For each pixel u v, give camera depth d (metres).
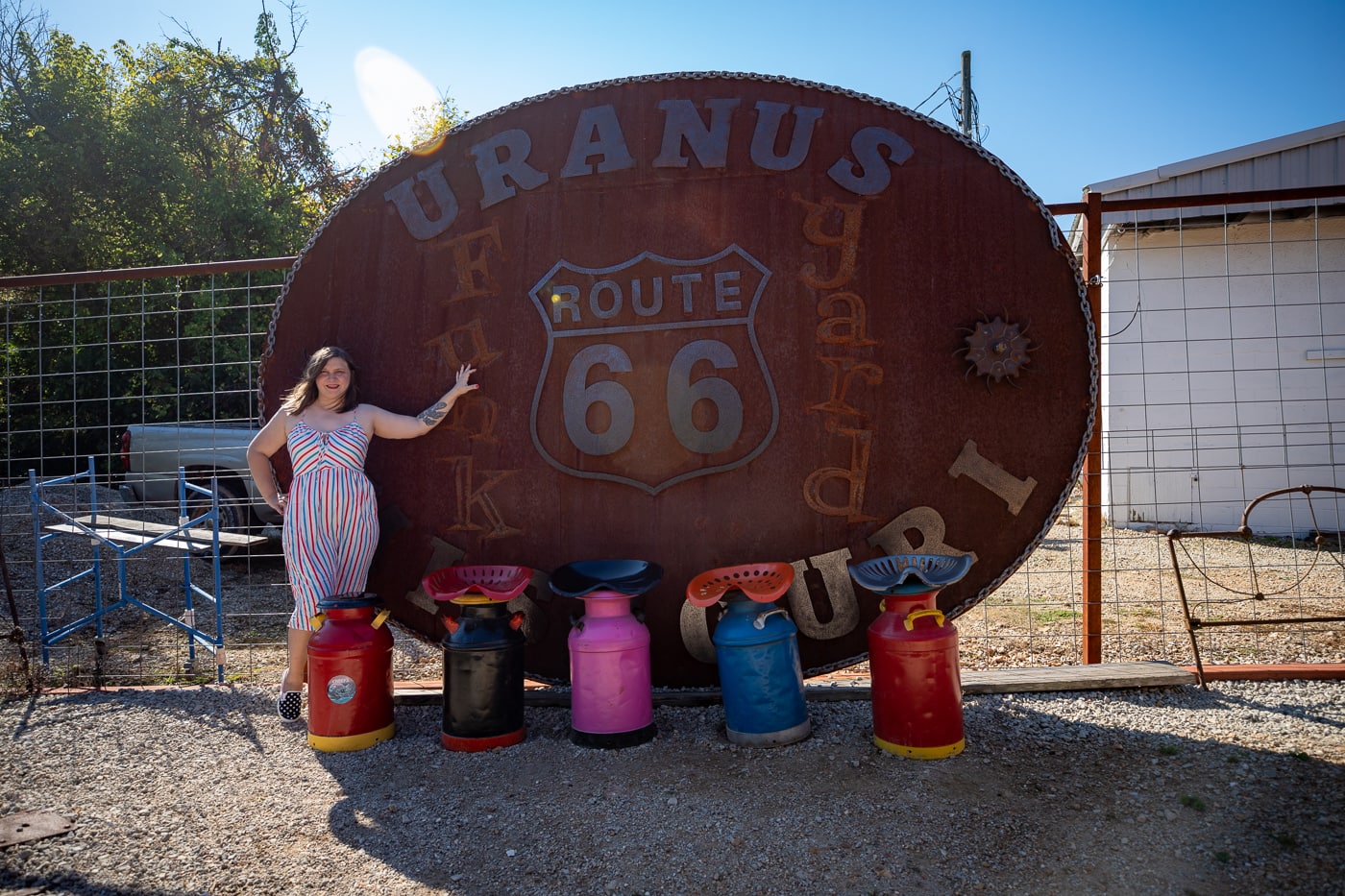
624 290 4.55
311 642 3.99
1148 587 7.32
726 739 3.90
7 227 16.56
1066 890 2.59
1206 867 2.65
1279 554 8.60
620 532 4.52
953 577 3.66
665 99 4.63
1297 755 3.41
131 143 17.05
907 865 2.76
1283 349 10.17
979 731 3.87
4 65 17.78
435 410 4.45
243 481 8.65
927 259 4.41
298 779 3.64
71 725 4.34
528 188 4.68
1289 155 9.74
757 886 2.68
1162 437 10.41
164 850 3.03
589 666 3.86
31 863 2.94
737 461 4.45
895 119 4.49
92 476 5.95
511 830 3.10
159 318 14.39
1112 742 3.66
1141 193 10.25
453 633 3.96
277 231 16.98
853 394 4.41
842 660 4.39
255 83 21.47
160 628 6.67
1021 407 4.33
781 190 4.51
